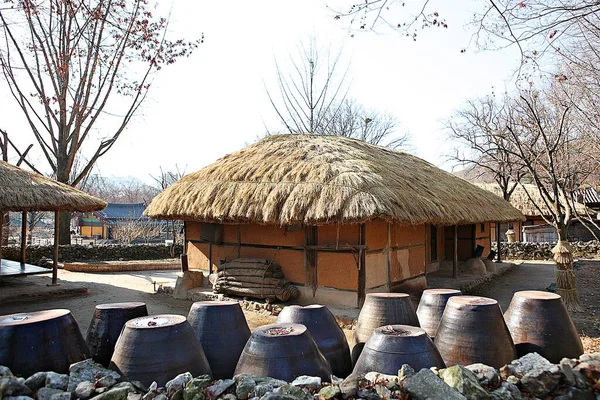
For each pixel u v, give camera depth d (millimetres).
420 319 4848
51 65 15141
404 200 7289
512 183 22062
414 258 9750
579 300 8758
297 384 3135
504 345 3838
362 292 7492
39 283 10766
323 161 8094
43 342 3215
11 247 14648
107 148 16188
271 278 8156
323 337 4191
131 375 3201
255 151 9820
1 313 8156
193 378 3133
